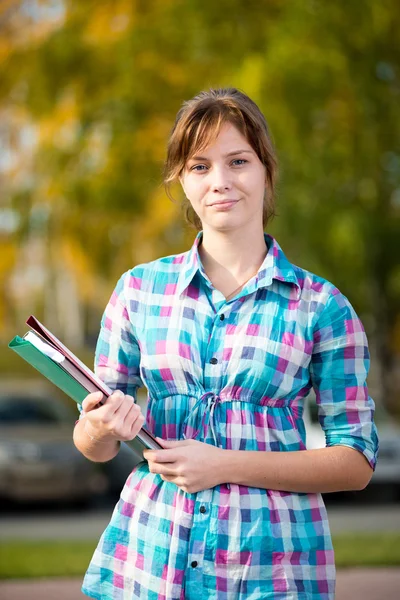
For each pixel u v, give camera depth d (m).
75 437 2.75
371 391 16.95
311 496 2.70
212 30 14.69
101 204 15.54
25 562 7.79
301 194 14.40
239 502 2.62
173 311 2.75
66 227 16.42
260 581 2.60
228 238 2.77
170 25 14.84
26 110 15.78
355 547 8.46
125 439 2.53
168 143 2.79
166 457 2.57
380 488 14.10
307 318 2.71
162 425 2.71
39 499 13.46
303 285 2.73
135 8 15.52
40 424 14.34
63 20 15.80
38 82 15.41
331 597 2.68
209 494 2.62
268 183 2.83
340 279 15.52
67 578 7.20
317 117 14.23
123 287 2.86
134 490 2.75
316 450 2.67
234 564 2.60
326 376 2.74
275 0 14.73
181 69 14.97
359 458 2.68
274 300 2.72
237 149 2.69
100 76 15.47
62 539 10.30
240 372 2.66
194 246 2.81
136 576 2.67
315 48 13.83
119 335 2.85
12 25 16.00
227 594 2.59
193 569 2.61
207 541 2.61
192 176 2.74
